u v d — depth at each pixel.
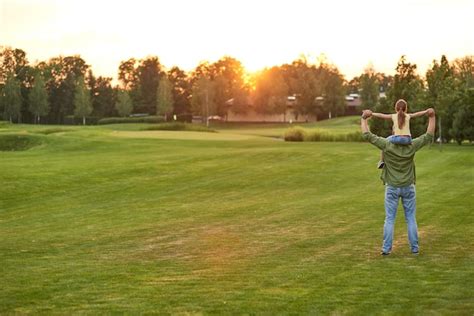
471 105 48.28
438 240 10.70
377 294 7.04
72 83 142.12
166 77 139.62
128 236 11.70
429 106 48.44
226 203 17.11
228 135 62.34
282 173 26.02
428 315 6.21
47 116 141.38
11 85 128.50
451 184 21.17
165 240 11.19
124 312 6.45
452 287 7.30
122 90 140.00
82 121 135.25
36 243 11.02
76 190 20.20
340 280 7.77
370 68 123.00
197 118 144.50
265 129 109.25
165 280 7.91
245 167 28.23
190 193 19.66
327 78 131.88
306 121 134.75
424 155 36.62
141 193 19.64
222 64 139.12
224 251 10.01
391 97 51.72
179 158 31.95
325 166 29.08
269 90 131.75
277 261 9.11
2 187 19.98
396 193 9.52
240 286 7.53
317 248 10.16
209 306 6.64
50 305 6.76
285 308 6.53
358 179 23.84
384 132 52.16
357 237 11.23
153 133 60.25
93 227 12.98
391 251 9.79
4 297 7.11
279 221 13.48
